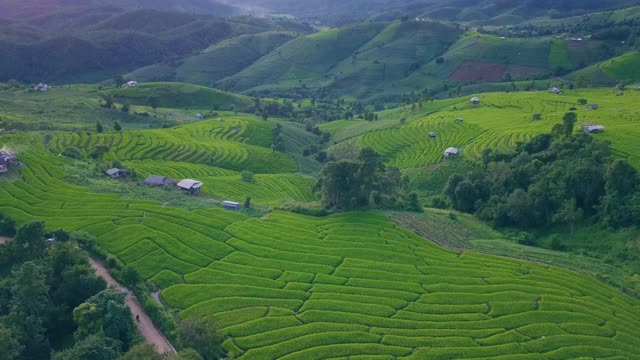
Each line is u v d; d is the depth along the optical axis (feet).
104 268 301.02
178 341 233.96
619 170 391.24
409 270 315.58
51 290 268.62
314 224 368.48
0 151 423.23
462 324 268.62
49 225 336.90
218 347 241.35
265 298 282.15
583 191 400.26
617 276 328.08
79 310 241.14
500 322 271.08
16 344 225.76
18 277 248.11
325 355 241.76
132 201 378.32
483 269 321.32
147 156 577.02
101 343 219.61
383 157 636.48
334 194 396.78
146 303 264.93
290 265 314.55
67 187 392.06
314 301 281.33
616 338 261.44
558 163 430.61
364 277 306.14
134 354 204.33
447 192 473.67
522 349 250.98
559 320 274.57
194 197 417.69
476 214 436.76
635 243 354.33
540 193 411.75
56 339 254.06
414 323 267.59
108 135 606.14
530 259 342.64
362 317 270.46
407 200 424.05
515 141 548.31
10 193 374.02
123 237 328.90
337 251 331.98
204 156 611.47
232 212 379.14
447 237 368.27
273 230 354.13
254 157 640.17
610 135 501.56
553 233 397.60
